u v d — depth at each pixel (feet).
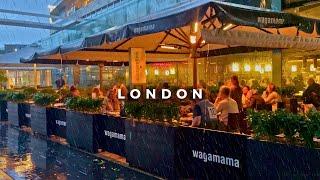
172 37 35.58
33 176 24.77
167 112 23.36
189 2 53.16
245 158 18.60
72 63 60.44
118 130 28.91
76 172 25.52
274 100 34.35
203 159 21.16
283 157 15.69
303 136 14.93
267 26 22.54
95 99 33.45
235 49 41.65
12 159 30.53
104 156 30.48
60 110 39.65
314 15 49.11
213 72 62.13
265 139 16.62
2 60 75.77
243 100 34.60
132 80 39.52
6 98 58.65
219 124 21.17
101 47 39.88
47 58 52.49
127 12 84.07
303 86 50.47
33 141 39.93
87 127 32.40
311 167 14.70
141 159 25.18
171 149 22.35
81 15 121.49
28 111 49.96
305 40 27.35
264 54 57.26
